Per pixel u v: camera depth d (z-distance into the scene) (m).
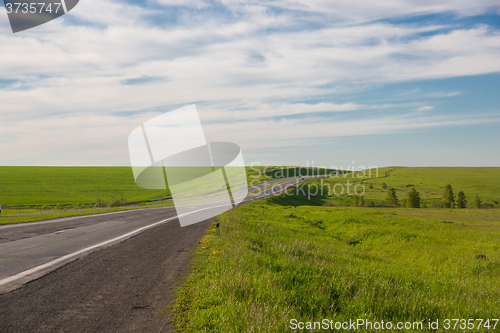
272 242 14.45
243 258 9.12
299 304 5.98
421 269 14.49
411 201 123.88
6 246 11.46
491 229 30.69
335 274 8.51
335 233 26.41
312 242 17.53
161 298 6.20
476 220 43.97
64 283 6.93
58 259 9.23
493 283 11.36
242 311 5.17
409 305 6.44
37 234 14.98
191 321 5.06
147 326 4.93
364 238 23.64
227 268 7.98
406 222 31.89
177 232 16.59
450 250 18.88
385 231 24.70
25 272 7.69
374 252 20.44
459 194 141.00
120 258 9.70
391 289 7.51
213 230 17.55
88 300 5.95
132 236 14.62
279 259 10.10
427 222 34.34
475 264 15.05
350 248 20.09
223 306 5.51
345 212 41.53
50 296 6.07
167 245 12.44
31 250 10.67
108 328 4.80
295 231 23.69
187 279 7.54
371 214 39.78
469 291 8.77
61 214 28.78
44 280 7.09
